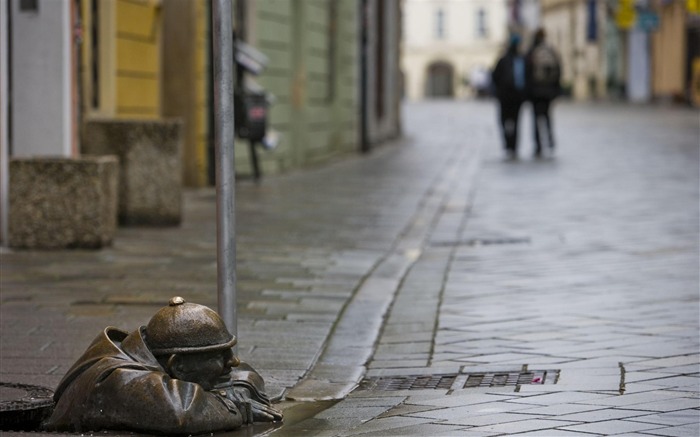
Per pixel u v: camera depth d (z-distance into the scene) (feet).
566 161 99.45
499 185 79.71
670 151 107.76
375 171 93.09
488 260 48.21
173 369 24.32
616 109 233.35
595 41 329.93
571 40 365.81
